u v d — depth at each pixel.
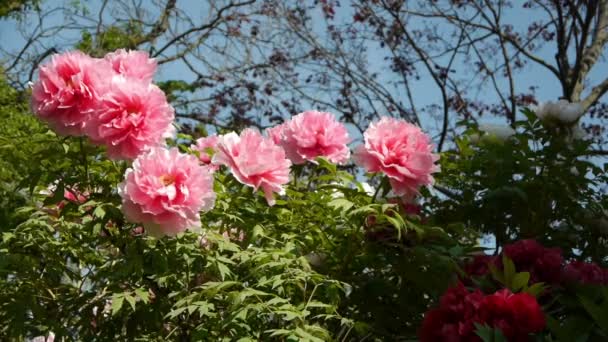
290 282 2.87
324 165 3.16
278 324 2.95
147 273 2.97
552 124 3.96
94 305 3.09
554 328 2.35
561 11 8.62
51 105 2.72
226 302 2.94
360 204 3.06
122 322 3.14
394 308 3.27
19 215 3.47
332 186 3.06
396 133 2.92
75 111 2.74
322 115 3.38
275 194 3.21
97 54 11.35
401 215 3.08
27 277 3.15
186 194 2.64
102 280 3.19
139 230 3.10
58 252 3.20
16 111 9.27
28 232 3.10
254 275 2.91
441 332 2.47
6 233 3.04
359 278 3.22
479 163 3.86
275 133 3.49
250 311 2.71
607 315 2.33
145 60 3.05
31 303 3.08
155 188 2.62
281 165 3.01
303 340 2.50
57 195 2.90
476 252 3.33
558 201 3.85
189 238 2.93
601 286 2.64
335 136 3.36
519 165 3.83
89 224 2.95
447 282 3.14
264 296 2.91
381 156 2.87
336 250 3.24
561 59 8.66
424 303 3.30
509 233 4.00
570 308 2.69
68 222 3.21
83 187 3.00
